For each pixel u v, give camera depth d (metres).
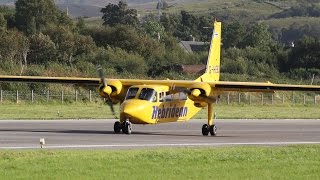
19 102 193.50
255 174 66.88
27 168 68.50
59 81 124.38
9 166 69.56
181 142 97.31
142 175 65.56
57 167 69.31
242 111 186.50
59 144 91.44
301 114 179.88
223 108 196.62
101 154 78.69
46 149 84.38
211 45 125.75
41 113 162.38
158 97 112.19
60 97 199.62
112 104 118.25
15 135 104.31
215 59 126.75
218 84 114.00
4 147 86.69
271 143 98.25
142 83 115.88
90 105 194.62
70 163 71.81
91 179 63.44
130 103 110.12
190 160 74.94
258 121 152.50
